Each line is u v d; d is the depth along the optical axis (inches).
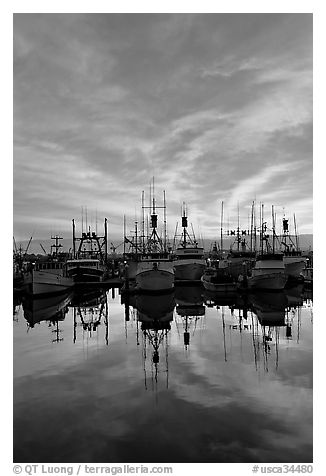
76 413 608.7
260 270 2322.8
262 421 569.3
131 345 1098.7
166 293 2253.9
